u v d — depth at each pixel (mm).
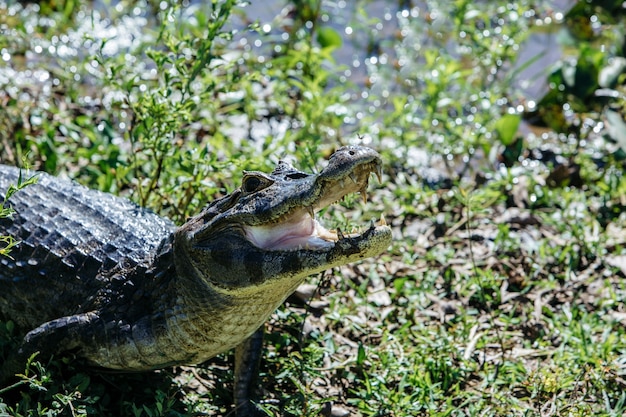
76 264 8984
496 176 13391
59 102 14617
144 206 10836
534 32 18312
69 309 8883
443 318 10539
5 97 13617
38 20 17297
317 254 7500
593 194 13430
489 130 14531
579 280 11305
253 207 7840
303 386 9008
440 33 17859
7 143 12547
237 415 8836
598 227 12172
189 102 10367
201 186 10719
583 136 15070
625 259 11672
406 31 17859
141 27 17734
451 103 14602
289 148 13695
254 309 8188
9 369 8523
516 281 11234
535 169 14141
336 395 9188
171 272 8508
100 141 12492
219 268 7961
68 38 16844
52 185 10008
